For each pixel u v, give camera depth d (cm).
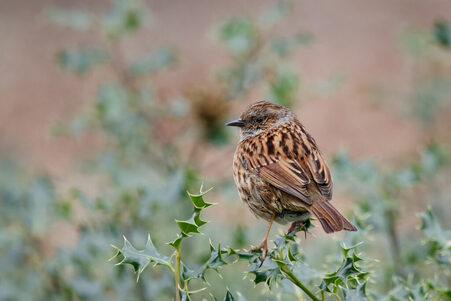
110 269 945
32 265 994
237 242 936
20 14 2944
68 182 1384
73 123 1205
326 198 803
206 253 1006
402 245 1011
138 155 1201
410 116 1459
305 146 868
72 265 926
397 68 2450
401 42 1426
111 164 1166
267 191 847
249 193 872
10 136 2327
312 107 2394
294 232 742
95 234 923
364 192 916
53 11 1203
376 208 875
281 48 1183
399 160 1292
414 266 869
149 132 1202
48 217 953
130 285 924
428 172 1005
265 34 1241
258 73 1184
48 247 1045
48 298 962
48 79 2608
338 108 2377
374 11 2791
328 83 1168
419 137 1936
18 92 2559
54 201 959
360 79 2436
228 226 1190
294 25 2744
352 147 2248
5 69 2662
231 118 1211
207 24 2806
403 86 2292
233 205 1142
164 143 1208
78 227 934
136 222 974
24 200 976
